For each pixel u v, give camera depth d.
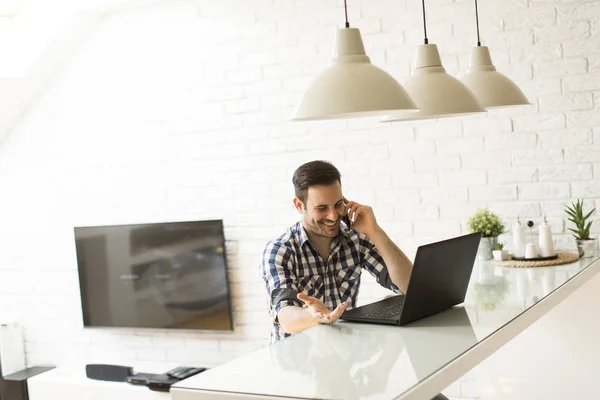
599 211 3.56
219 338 4.60
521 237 3.29
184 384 1.53
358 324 2.02
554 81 3.62
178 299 4.62
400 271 2.51
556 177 3.64
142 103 4.70
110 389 4.59
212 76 4.48
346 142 4.11
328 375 1.52
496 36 3.72
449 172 3.87
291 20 4.22
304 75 4.21
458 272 2.13
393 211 4.02
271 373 1.56
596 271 3.10
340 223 2.75
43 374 4.96
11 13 4.68
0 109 4.95
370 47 4.02
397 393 1.38
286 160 4.29
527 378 3.57
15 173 5.16
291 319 2.16
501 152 3.75
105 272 4.86
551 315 3.50
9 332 5.13
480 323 1.94
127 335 4.91
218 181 4.51
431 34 3.87
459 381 3.71
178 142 4.61
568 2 3.56
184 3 4.52
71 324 5.09
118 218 4.85
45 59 4.79
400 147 3.98
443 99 2.11
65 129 4.96
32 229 5.15
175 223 4.58
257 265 4.43
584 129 3.57
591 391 3.45
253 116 4.37
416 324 1.97
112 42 4.76
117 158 4.82
